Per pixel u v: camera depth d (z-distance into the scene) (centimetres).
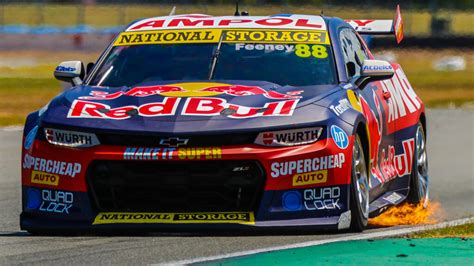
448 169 3591
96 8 8575
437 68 7394
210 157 1975
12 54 8344
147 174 1992
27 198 2088
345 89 2242
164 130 1997
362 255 1811
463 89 7175
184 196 2000
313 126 2027
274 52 2367
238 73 2309
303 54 2361
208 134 1988
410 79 7306
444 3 7544
